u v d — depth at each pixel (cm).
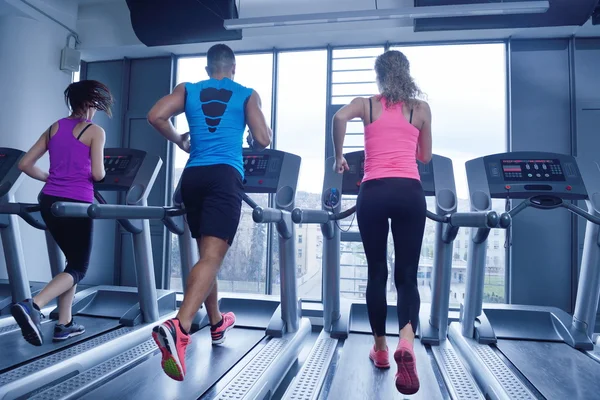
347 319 277
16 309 172
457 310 368
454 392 178
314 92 421
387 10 318
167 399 165
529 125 383
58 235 216
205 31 368
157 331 134
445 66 404
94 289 333
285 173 257
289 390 179
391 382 188
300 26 391
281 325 262
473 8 308
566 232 373
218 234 159
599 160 370
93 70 477
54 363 198
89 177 224
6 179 274
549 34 380
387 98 177
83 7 454
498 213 163
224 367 203
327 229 246
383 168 172
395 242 172
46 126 428
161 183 445
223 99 173
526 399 173
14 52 411
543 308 290
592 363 222
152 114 167
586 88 379
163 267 438
